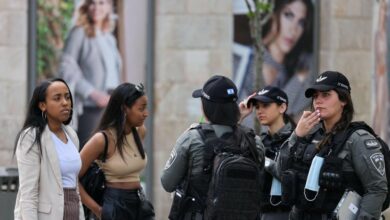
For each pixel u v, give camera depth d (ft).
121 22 85.76
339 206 43.09
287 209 50.80
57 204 45.14
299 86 87.25
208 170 44.24
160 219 85.81
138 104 51.57
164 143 85.76
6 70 84.84
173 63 85.81
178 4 85.76
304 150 44.96
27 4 84.84
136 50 85.97
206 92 45.03
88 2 85.66
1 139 84.89
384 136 92.84
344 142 43.47
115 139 51.39
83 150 50.98
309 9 87.30
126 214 51.44
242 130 45.19
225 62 86.17
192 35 85.92
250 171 43.45
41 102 45.75
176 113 85.81
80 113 85.51
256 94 53.62
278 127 53.52
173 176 45.32
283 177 45.11
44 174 45.14
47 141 45.37
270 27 86.99
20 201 44.88
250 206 43.47
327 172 43.37
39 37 85.30
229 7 86.17
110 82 85.81
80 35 85.66
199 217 44.42
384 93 92.38
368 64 88.89
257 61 73.05
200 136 44.62
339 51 87.51
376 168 42.68
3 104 84.94
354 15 88.07
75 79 85.56
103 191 51.72
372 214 42.73
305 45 87.35
